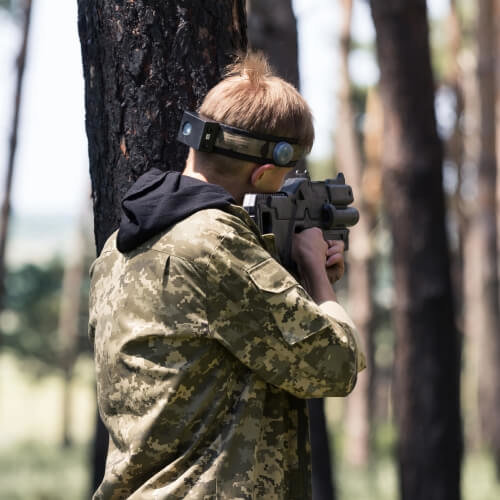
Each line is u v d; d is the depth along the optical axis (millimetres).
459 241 45469
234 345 3857
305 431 4164
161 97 5145
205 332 3848
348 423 42188
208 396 3895
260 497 3936
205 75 5215
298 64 11312
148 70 5148
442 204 15258
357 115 46750
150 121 5145
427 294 15133
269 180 4230
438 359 15148
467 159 45000
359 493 29438
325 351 3922
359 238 39469
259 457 3986
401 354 15328
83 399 78938
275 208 4137
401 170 15180
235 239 3861
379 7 15180
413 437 15203
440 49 44438
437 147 15234
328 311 4133
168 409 3859
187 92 5176
